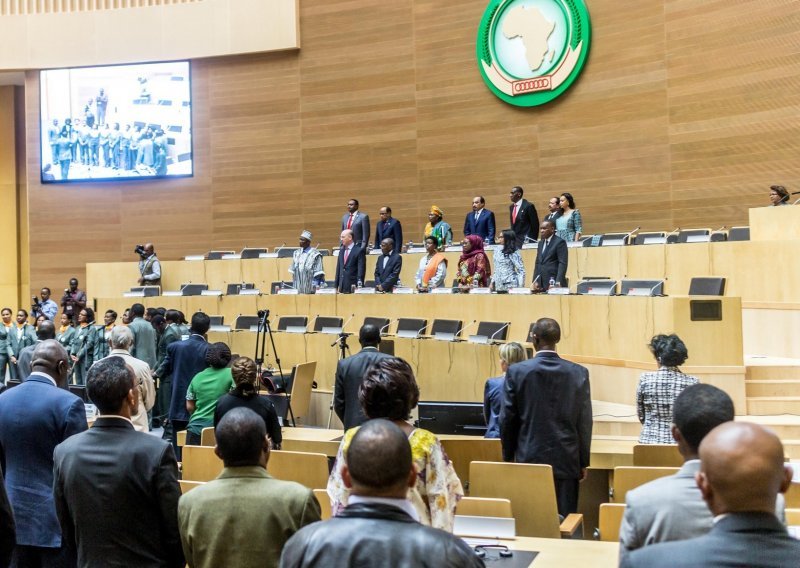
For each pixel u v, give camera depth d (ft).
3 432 13.92
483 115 55.72
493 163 55.26
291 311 41.88
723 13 46.83
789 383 28.37
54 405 13.92
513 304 33.78
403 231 58.23
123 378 11.64
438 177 57.16
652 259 39.52
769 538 6.13
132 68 64.13
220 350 22.54
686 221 48.29
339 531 7.27
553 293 32.63
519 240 44.32
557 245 34.35
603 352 30.55
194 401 22.41
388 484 7.48
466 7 56.29
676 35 48.73
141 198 64.64
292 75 61.87
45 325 30.09
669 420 17.90
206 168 63.57
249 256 53.62
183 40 63.52
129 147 64.39
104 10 64.54
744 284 36.22
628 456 20.84
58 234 65.57
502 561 11.91
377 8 59.41
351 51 60.18
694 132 48.08
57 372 14.82
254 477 10.34
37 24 65.21
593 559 11.97
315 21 61.31
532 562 11.84
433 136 57.41
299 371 35.60
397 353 33.91
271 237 62.03
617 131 50.93
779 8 44.57
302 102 61.52
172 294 46.55
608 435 25.76
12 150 73.82
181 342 27.32
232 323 43.93
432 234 46.88
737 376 27.43
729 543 6.15
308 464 17.21
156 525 11.30
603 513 13.34
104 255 65.05
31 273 65.82
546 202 53.42
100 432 11.48
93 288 56.95
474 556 7.35
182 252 63.82
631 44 50.47
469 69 56.24
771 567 5.99
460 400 31.40
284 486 10.22
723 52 46.85
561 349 32.32
